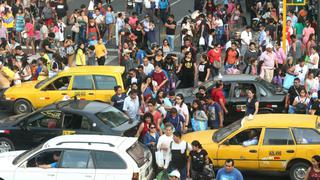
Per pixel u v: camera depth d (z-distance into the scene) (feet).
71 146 120.78
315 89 172.96
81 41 227.20
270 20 229.04
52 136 147.13
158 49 196.44
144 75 179.52
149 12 258.57
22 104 182.70
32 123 149.18
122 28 238.48
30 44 244.42
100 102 156.56
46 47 218.79
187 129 157.58
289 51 216.95
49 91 181.16
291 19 238.07
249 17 279.49
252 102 160.35
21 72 200.75
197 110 153.38
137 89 162.71
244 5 297.12
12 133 149.28
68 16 269.03
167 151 124.67
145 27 234.79
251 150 133.80
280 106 165.37
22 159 122.11
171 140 124.36
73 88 179.52
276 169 133.69
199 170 123.13
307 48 207.31
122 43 221.25
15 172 120.67
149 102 145.48
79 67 185.57
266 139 133.80
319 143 131.64
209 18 238.48
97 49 213.87
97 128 144.87
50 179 119.85
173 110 146.51
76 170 119.55
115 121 148.05
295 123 133.69
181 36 236.43
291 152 132.16
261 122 135.54
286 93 168.14
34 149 125.90
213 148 135.64
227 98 167.53
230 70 196.13
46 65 201.46
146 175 123.13
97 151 119.85
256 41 237.86
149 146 134.21
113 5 305.12
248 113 160.86
